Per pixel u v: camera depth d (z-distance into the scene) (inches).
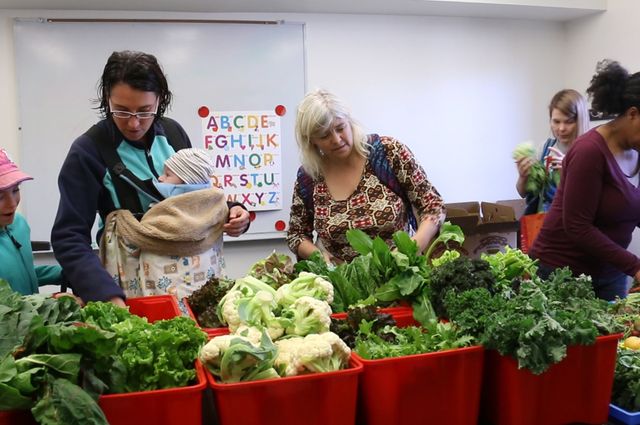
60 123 138.9
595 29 166.6
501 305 47.4
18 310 40.2
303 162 85.4
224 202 72.7
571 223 78.4
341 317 56.0
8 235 72.6
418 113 163.5
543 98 176.2
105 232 69.2
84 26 138.6
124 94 63.1
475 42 167.0
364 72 157.6
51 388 35.1
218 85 147.6
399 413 43.6
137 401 37.6
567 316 45.9
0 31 135.3
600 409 47.4
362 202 82.5
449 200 169.5
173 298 62.4
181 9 142.6
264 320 47.9
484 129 170.4
